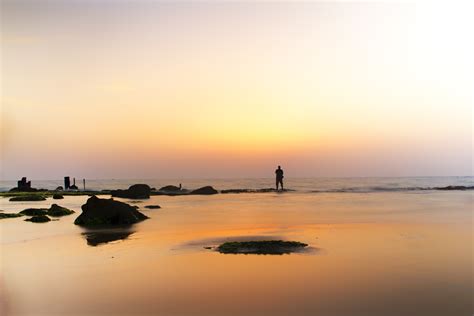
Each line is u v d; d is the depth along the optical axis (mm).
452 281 7441
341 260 9109
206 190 38656
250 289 7062
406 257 9391
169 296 6770
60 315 6047
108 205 16344
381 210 20891
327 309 6137
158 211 21375
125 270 8367
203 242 11625
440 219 16719
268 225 15273
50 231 14000
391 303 6363
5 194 35906
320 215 18672
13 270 8414
